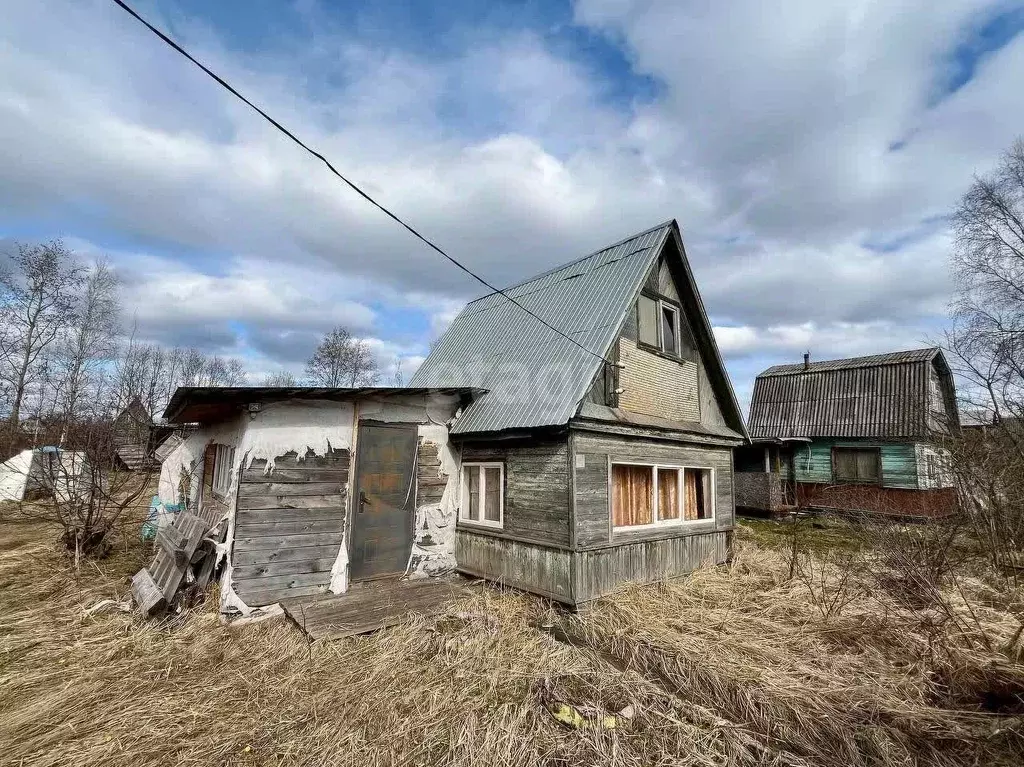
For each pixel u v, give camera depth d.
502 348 9.73
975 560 8.27
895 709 4.15
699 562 8.95
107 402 12.82
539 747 3.68
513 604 6.73
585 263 10.45
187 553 6.26
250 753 3.53
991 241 16.56
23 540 10.33
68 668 4.70
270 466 6.64
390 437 7.82
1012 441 8.77
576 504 6.73
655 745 3.75
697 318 10.02
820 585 7.23
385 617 5.98
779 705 4.20
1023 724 3.89
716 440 9.57
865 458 17.12
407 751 3.58
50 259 23.25
